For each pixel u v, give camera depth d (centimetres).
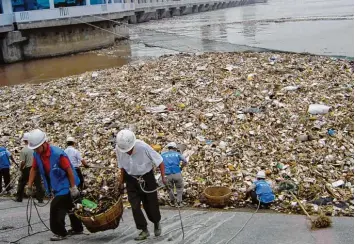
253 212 804
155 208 644
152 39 4900
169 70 2119
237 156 1067
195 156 1084
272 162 1021
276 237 637
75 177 659
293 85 1638
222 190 880
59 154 619
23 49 4197
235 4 15750
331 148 1071
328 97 1455
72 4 5541
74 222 682
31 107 1711
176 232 677
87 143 1245
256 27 5094
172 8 10281
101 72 2327
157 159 624
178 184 859
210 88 1678
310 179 927
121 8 5603
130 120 1395
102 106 1600
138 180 626
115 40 5447
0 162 1016
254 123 1273
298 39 3525
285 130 1205
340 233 640
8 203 938
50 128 1420
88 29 4700
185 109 1449
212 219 750
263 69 1955
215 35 4531
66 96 1820
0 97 1975
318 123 1227
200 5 12075
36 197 934
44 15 4194
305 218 741
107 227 625
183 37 4597
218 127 1261
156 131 1273
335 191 870
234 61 2212
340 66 1964
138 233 680
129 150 599
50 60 4134
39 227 740
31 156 920
